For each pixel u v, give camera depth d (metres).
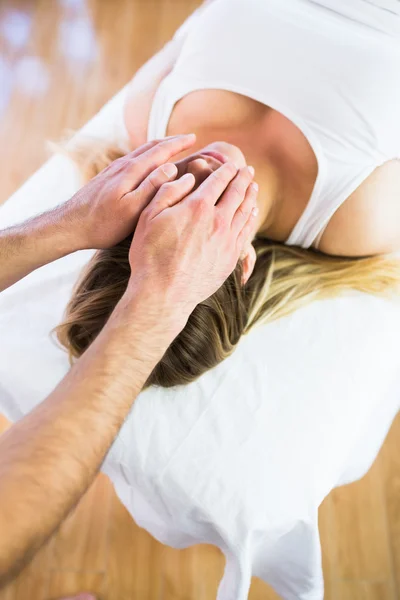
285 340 0.97
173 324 0.65
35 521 0.50
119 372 0.60
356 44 0.95
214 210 0.68
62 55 1.83
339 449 0.89
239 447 0.88
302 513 0.84
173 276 0.65
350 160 0.94
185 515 0.88
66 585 1.15
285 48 0.96
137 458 0.87
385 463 1.25
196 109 1.01
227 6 1.00
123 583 1.15
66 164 1.14
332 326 0.98
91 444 0.55
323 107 0.94
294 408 0.91
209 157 0.81
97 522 1.20
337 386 0.93
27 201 1.10
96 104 1.74
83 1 1.94
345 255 1.07
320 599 0.96
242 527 0.83
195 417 0.90
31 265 0.76
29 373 0.95
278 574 0.97
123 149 1.15
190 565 1.16
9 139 1.69
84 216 0.72
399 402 1.07
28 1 1.95
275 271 1.05
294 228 1.03
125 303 0.64
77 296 0.80
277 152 0.98
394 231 1.00
